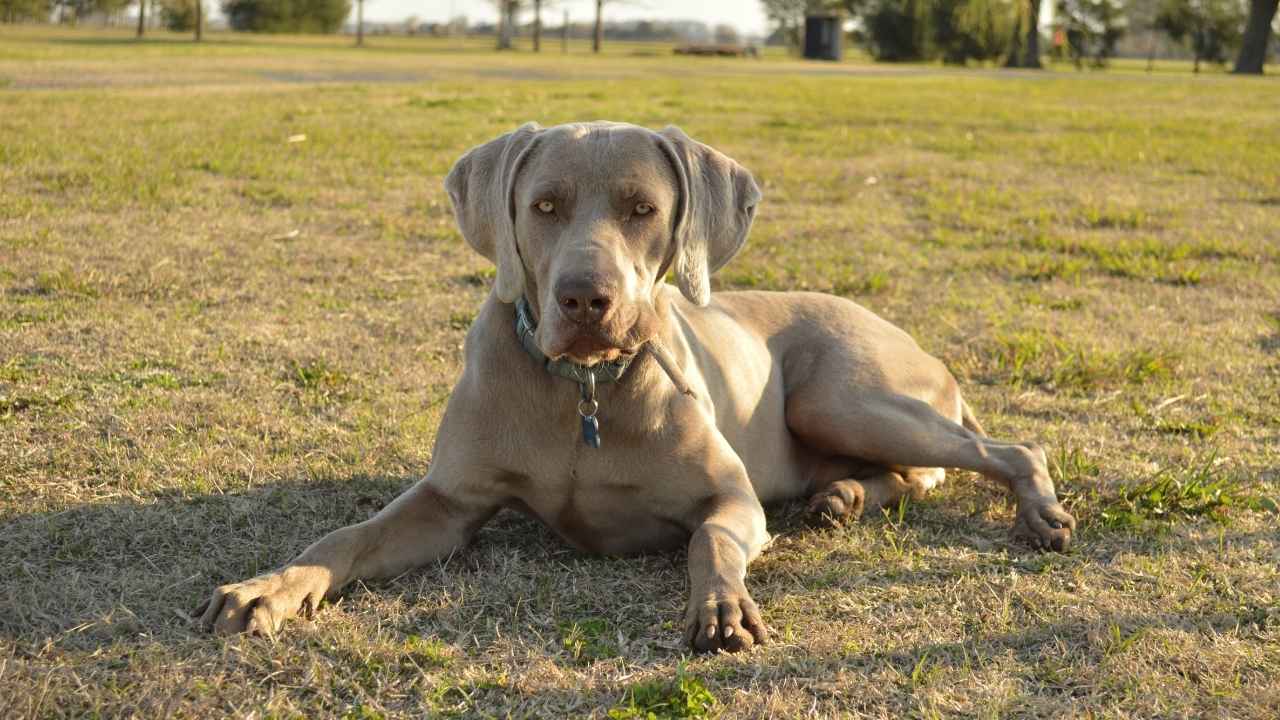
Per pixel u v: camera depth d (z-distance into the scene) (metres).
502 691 2.73
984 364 5.87
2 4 101.62
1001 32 65.00
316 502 3.87
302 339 5.79
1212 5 66.94
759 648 2.93
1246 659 2.89
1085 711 2.66
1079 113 22.67
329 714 2.62
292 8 99.56
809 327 4.35
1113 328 6.57
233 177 10.74
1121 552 3.63
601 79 32.44
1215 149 15.79
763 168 13.00
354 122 16.25
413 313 6.39
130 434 4.41
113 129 13.81
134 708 2.57
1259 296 7.38
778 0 102.25
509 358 3.38
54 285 6.41
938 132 17.88
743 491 3.47
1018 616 3.16
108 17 107.69
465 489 3.45
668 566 3.52
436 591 3.25
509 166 3.27
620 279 2.99
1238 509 4.01
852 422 4.07
